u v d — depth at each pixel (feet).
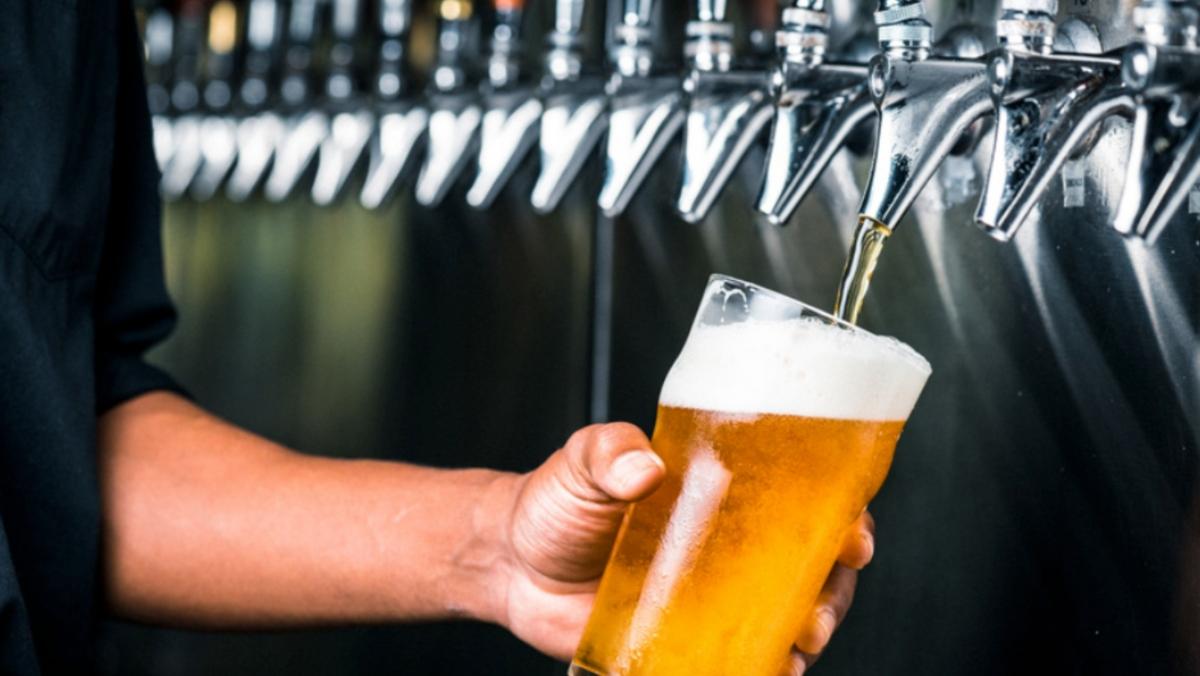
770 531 2.56
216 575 3.84
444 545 3.59
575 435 3.00
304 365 5.82
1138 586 3.03
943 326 3.56
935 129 2.78
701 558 2.58
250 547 3.81
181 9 6.09
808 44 3.10
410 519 3.68
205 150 5.96
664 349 4.45
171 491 3.91
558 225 4.79
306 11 5.55
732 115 3.49
